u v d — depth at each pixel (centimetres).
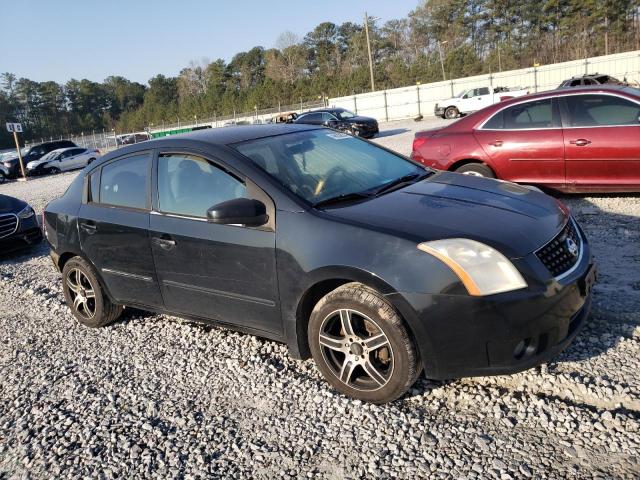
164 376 384
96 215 445
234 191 362
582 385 304
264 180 351
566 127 647
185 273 387
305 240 323
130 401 356
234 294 363
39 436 329
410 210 326
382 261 294
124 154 443
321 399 327
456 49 7744
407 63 9256
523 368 285
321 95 7281
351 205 341
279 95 7575
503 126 682
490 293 279
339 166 394
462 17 8894
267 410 326
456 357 288
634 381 303
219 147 382
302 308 335
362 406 314
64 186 1942
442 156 715
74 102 12794
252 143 393
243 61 10950
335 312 315
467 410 300
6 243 841
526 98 678
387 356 308
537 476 246
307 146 409
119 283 444
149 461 293
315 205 339
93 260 457
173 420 329
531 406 294
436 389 322
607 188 641
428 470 259
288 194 342
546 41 7331
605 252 509
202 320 402
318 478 265
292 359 384
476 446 271
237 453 292
